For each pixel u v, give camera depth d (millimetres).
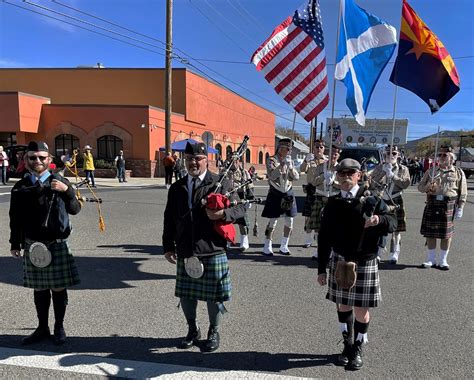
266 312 4258
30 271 3475
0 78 31469
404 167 6012
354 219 3080
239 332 3789
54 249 3465
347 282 3018
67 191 3447
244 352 3426
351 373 3123
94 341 3574
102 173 23672
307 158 6562
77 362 3219
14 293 4645
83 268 5680
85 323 3930
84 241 7273
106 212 10516
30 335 3566
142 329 3820
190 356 3348
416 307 4441
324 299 4648
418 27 5094
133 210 10930
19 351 3381
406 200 15344
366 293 3121
